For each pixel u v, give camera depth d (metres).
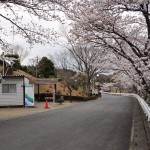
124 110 23.77
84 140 10.00
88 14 11.70
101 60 16.28
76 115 19.27
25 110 24.45
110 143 9.49
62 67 50.78
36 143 9.40
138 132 11.86
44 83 37.78
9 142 9.59
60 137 10.58
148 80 13.78
